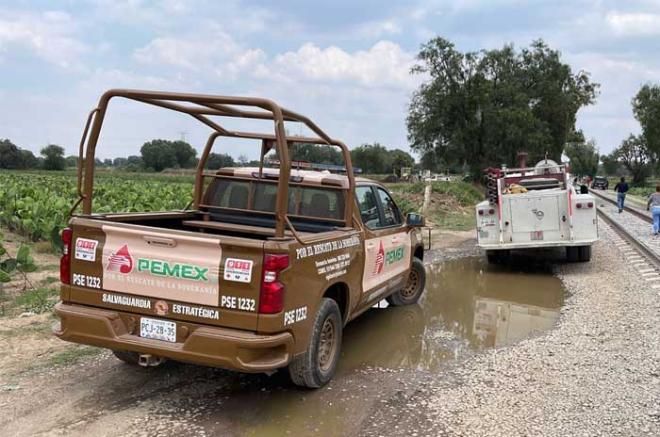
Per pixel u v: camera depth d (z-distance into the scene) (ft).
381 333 24.30
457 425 15.06
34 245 40.37
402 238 25.49
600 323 24.91
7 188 62.69
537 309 28.84
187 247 14.83
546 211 37.70
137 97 15.57
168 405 16.15
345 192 20.24
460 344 22.75
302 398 16.88
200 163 22.48
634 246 50.14
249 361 14.39
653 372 18.66
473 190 129.90
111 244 15.58
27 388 16.98
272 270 14.25
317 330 16.58
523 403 16.40
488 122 148.05
